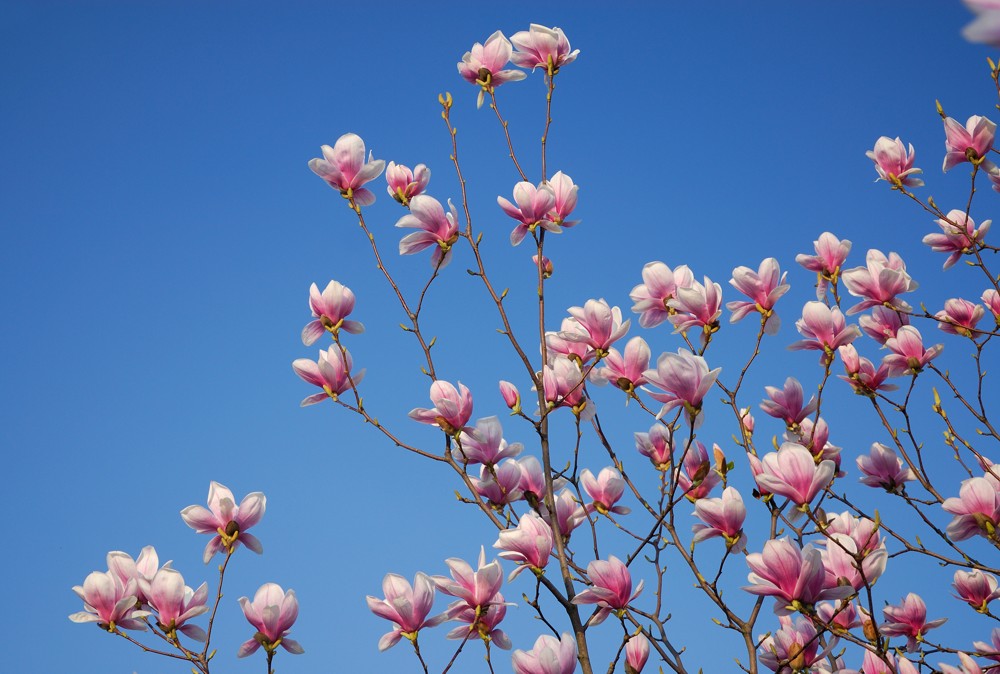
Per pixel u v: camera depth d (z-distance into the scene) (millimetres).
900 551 3311
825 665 3215
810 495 2398
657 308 3123
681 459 2674
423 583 2566
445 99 3279
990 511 2828
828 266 3717
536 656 2404
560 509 3086
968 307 3729
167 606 2605
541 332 3059
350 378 3074
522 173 3260
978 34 770
